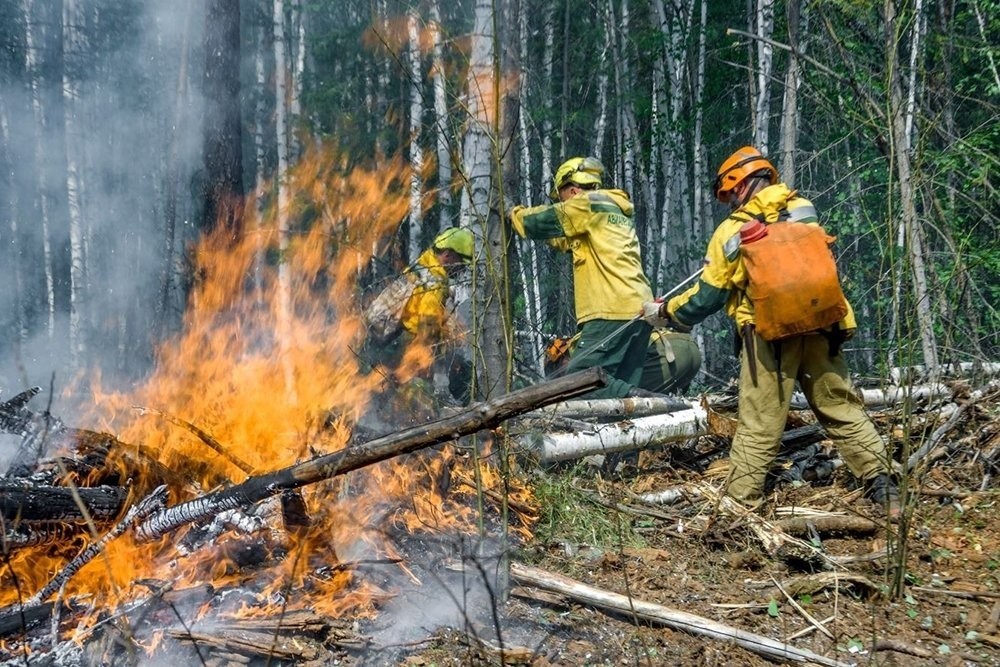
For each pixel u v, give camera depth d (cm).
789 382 408
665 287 1086
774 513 414
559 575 338
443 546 360
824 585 351
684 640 316
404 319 501
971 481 454
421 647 301
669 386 564
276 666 285
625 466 489
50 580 308
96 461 341
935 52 777
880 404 534
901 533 349
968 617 336
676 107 1146
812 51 919
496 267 402
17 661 272
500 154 360
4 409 345
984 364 562
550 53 1362
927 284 516
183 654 284
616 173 1260
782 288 383
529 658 296
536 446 422
